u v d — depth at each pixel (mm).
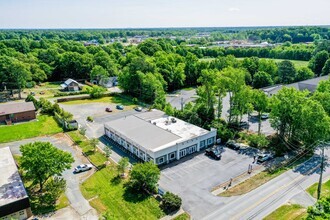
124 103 92188
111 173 47000
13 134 64562
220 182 44375
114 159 52531
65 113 71125
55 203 38875
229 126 67125
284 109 55125
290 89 56531
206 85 68000
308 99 55531
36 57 142500
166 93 105625
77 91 107375
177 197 38000
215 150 54250
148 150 49625
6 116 72125
